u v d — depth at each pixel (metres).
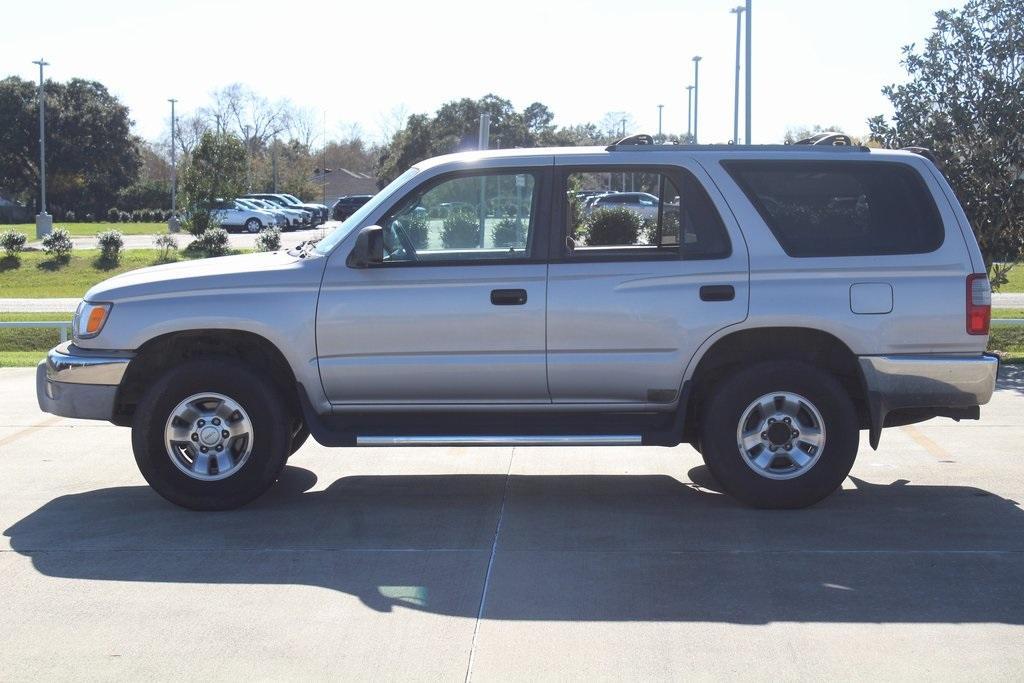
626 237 6.50
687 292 6.20
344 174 106.69
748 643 4.46
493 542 5.86
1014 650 4.37
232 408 6.37
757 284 6.20
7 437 8.58
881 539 5.82
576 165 6.36
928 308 6.17
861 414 6.77
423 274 6.27
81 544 5.87
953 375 6.20
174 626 4.71
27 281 34.31
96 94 85.44
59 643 4.53
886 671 4.19
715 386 6.35
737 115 33.41
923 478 7.16
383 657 4.36
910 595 4.98
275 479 6.47
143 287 6.36
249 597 5.05
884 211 6.30
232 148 46.00
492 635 4.57
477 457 7.98
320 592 5.11
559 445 6.25
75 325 6.52
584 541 5.86
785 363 6.23
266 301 6.28
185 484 6.40
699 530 6.03
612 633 4.57
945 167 13.28
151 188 84.38
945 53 13.44
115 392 6.39
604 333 6.23
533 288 6.23
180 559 5.61
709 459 6.35
